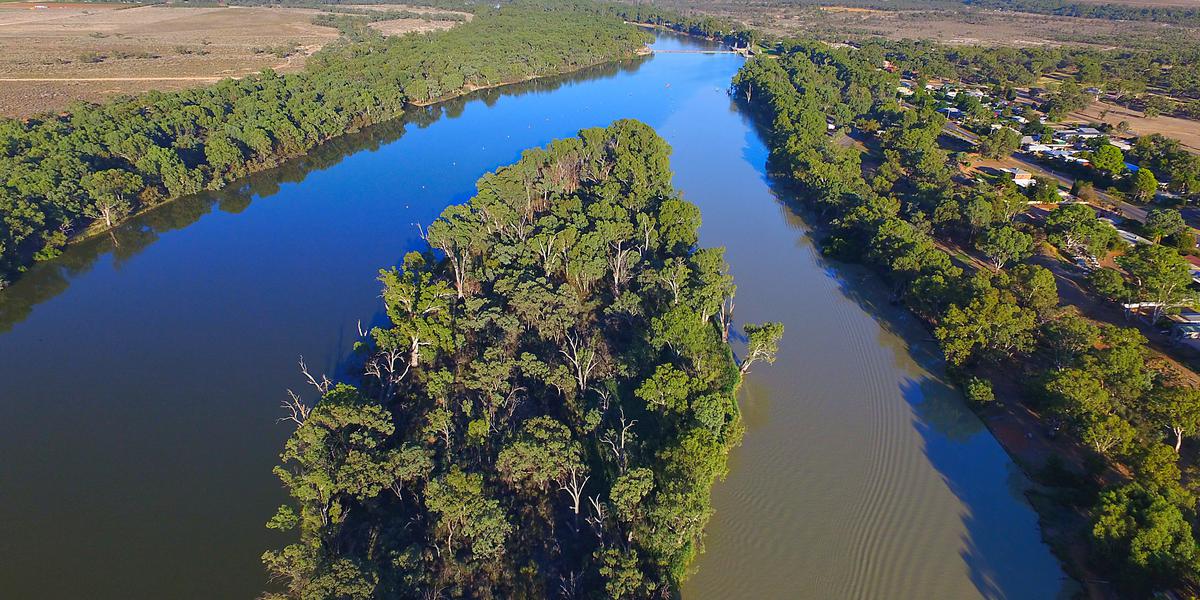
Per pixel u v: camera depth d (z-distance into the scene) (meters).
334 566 60.03
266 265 139.38
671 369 85.06
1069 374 82.44
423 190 181.12
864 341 110.50
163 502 80.19
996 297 98.69
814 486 82.31
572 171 176.00
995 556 72.38
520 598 64.88
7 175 146.50
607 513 71.38
